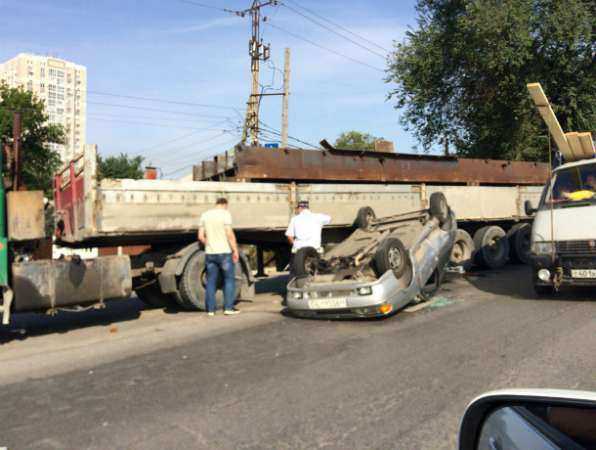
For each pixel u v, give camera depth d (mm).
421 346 6090
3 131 34625
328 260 8820
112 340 7039
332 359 5711
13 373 5551
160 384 5035
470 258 12453
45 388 5008
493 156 28141
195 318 8461
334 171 11539
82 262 7664
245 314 8695
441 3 26984
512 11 22406
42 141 37375
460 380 4836
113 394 4785
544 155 27516
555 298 8836
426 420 3973
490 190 14195
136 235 8406
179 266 8727
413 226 9766
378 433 3781
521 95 24922
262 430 3904
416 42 27672
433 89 27766
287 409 4297
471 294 9727
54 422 4160
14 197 7223
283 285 13148
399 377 4996
